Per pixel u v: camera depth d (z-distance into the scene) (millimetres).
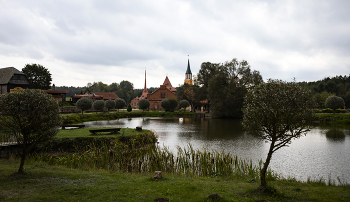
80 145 16641
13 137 14727
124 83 160875
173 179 8609
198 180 8852
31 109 8055
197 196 6344
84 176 8664
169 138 23578
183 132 28109
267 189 6871
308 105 6828
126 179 8469
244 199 6188
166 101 64750
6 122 8125
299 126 6738
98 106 49062
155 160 11734
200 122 42281
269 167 13750
